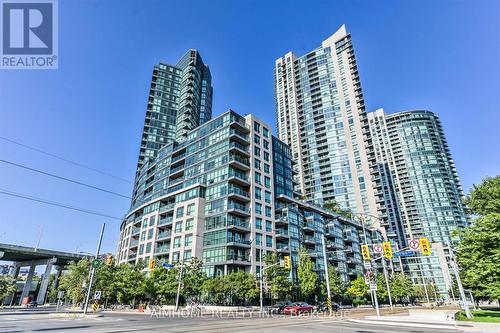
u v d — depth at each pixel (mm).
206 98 126125
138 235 79125
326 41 145375
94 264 34281
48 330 17594
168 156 81938
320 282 61969
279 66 159875
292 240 65000
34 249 84375
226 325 21641
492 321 21062
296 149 133375
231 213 58719
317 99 135125
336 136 122688
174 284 47188
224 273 52844
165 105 111812
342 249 84500
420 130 186750
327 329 19391
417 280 125750
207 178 65812
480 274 22734
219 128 69062
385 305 79688
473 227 24734
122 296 51906
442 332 17484
